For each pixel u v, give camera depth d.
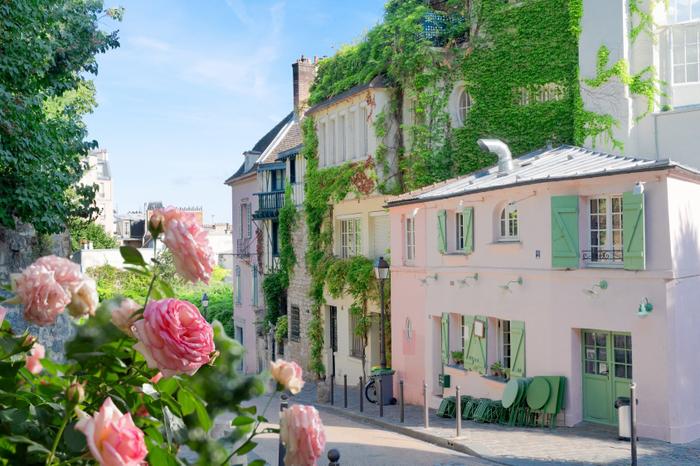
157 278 2.39
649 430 14.68
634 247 14.80
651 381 14.67
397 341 22.81
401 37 24.39
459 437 15.20
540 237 16.70
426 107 24.19
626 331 15.07
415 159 24.16
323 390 23.19
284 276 33.28
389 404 21.77
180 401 2.48
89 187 14.38
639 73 20.31
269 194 34.50
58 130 13.73
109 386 2.42
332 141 28.38
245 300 40.44
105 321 2.38
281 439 2.38
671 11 20.55
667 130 19.89
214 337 2.53
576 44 21.25
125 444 1.78
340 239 28.28
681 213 14.91
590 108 20.86
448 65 23.88
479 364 18.56
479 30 23.55
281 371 2.57
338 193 27.05
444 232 20.23
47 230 12.65
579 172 16.00
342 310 27.36
